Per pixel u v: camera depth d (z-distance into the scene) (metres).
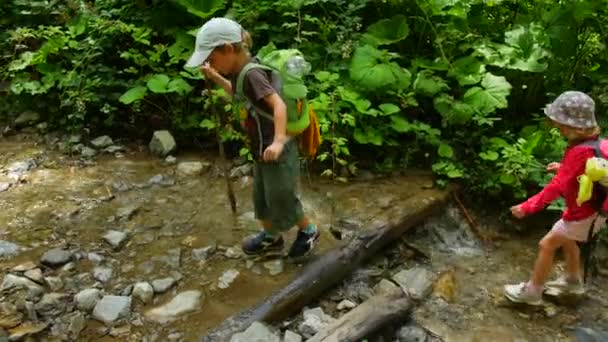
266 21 5.18
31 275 3.22
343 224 3.80
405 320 3.25
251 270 3.38
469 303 3.45
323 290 3.32
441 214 4.14
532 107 5.00
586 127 2.89
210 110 4.72
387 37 5.01
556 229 3.16
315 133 3.12
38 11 5.56
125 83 4.94
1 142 4.82
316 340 2.83
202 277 3.32
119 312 3.00
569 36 4.66
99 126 4.98
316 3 5.12
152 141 4.71
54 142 4.81
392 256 3.80
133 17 5.28
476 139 4.59
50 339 2.85
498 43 5.13
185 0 5.04
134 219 3.85
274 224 3.21
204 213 3.94
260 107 2.87
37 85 4.94
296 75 2.91
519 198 4.13
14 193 4.09
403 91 4.71
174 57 4.86
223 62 2.80
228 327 2.88
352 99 4.40
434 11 4.85
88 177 4.34
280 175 3.04
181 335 2.91
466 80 4.63
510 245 4.02
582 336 3.21
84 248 3.52
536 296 3.35
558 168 3.27
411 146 4.57
